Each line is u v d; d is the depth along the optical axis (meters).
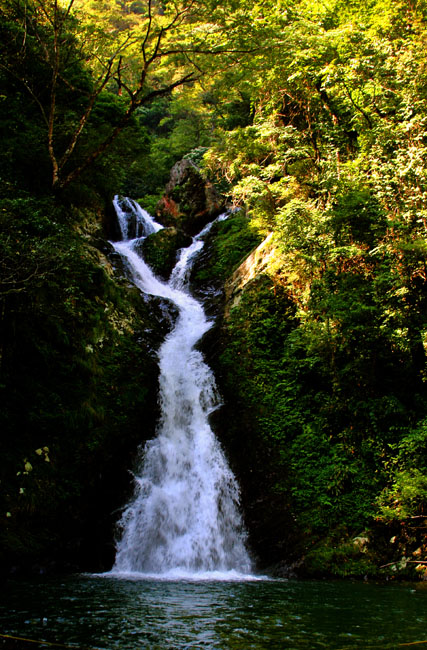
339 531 9.99
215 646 4.40
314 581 8.62
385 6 16.19
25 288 10.04
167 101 47.50
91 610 5.73
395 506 9.83
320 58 15.51
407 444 10.55
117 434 11.98
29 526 9.38
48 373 11.74
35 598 6.40
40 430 10.72
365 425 11.47
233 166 17.83
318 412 12.29
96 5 16.44
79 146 17.31
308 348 12.22
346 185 13.60
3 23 15.36
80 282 14.03
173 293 20.22
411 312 11.26
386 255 12.06
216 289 19.55
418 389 11.59
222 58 13.02
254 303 14.93
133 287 17.56
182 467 12.15
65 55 16.45
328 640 4.63
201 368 14.62
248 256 18.00
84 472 10.79
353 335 11.75
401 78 14.30
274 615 5.68
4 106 15.91
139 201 35.00
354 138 17.86
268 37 12.51
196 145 38.72
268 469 11.48
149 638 4.62
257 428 12.30
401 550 9.38
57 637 4.55
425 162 12.23
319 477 11.04
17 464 9.86
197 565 10.09
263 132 16.61
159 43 12.61
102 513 10.42
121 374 13.52
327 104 17.34
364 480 10.70
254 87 17.06
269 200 17.05
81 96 18.62
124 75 14.62
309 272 13.45
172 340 16.42
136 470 11.65
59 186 12.52
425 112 13.48
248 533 10.58
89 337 13.44
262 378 13.34
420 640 4.66
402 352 11.41
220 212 25.91
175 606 6.09
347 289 12.13
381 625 5.27
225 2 12.02
